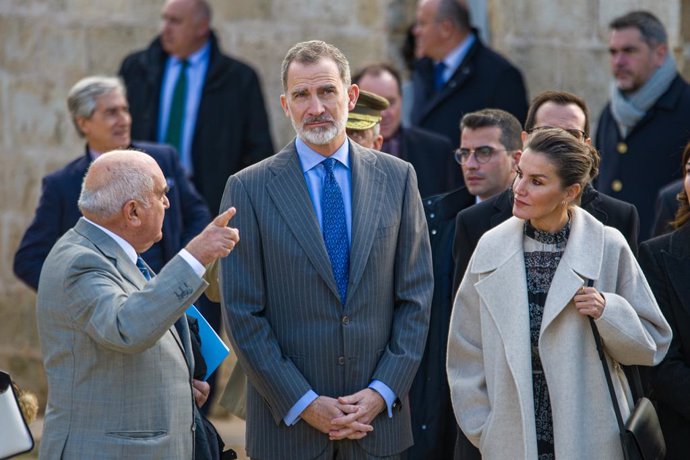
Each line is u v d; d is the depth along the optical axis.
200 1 16.70
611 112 15.41
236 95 16.89
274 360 9.79
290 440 9.93
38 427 16.48
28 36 17.70
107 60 17.73
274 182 10.11
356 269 9.95
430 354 11.68
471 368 9.91
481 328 9.77
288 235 9.96
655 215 13.59
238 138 16.91
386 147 14.88
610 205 10.98
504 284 9.65
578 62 17.98
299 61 10.05
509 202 10.96
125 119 14.00
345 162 10.26
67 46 17.67
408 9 18.41
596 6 17.94
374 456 9.94
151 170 9.42
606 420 9.41
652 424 9.47
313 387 9.92
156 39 17.03
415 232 10.28
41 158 17.72
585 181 9.54
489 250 9.81
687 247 10.59
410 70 18.20
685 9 18.17
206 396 10.16
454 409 9.86
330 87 9.98
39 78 17.70
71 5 17.69
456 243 11.17
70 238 9.37
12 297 17.73
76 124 14.02
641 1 17.83
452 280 11.75
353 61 18.17
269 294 10.02
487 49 16.61
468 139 11.98
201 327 10.29
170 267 8.95
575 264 9.52
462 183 15.23
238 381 11.27
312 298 9.91
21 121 17.75
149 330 8.80
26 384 17.67
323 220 10.11
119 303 8.92
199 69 16.86
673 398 10.27
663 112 15.03
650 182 15.05
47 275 9.25
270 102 18.00
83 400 9.06
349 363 9.92
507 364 9.51
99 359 9.04
